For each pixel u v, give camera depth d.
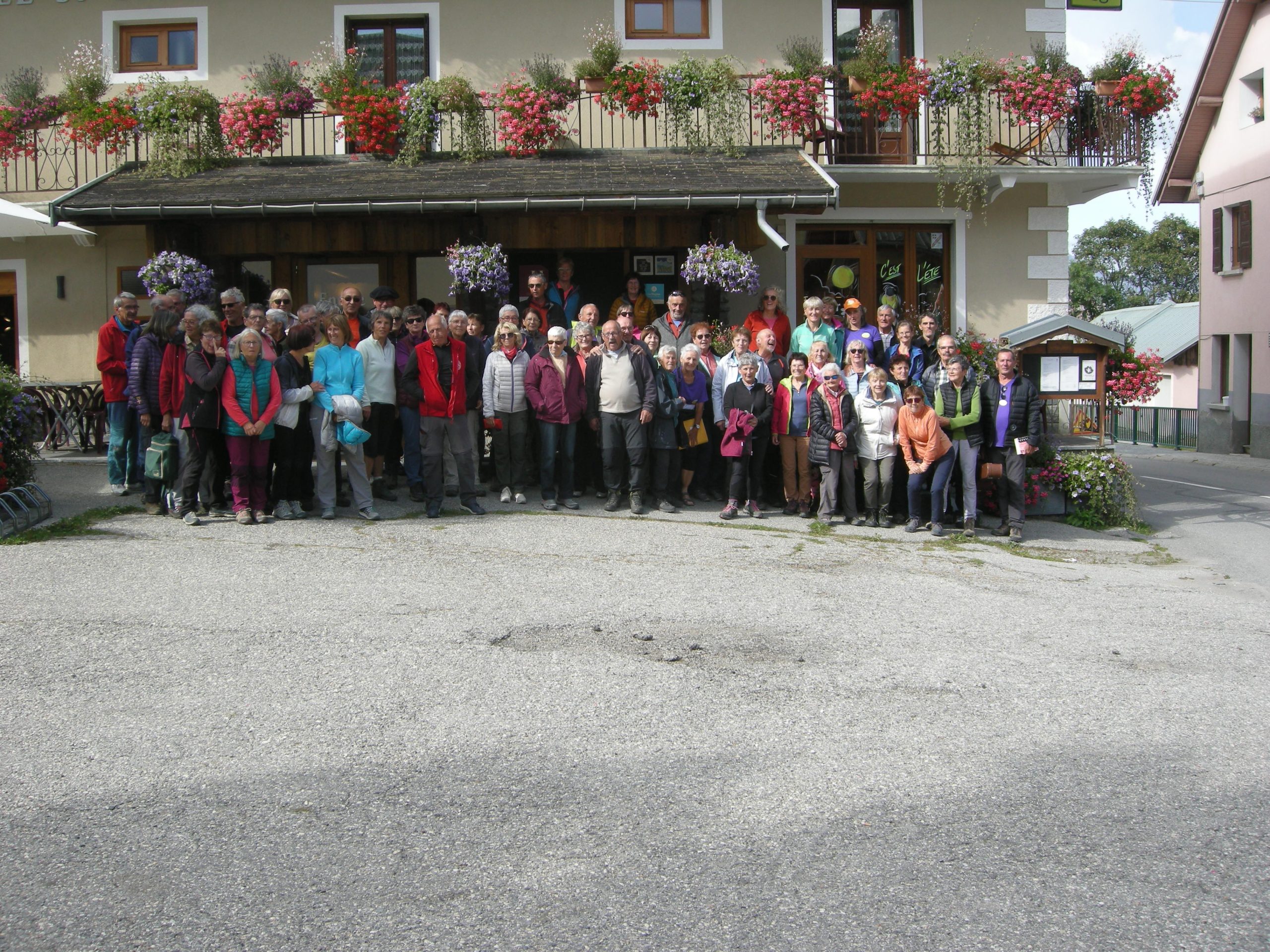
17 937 3.53
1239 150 27.83
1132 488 12.52
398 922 3.64
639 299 13.12
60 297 15.37
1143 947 3.55
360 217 13.04
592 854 4.10
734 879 3.94
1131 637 7.29
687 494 11.75
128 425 11.06
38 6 15.60
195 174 14.08
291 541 9.20
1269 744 5.31
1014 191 15.53
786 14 15.55
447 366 10.43
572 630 6.93
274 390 9.90
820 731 5.35
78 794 4.53
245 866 3.98
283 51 15.55
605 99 14.53
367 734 5.19
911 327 11.55
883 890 3.88
